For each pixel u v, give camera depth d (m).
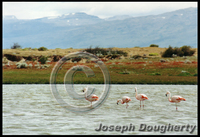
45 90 83.44
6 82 117.06
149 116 43.28
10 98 63.72
